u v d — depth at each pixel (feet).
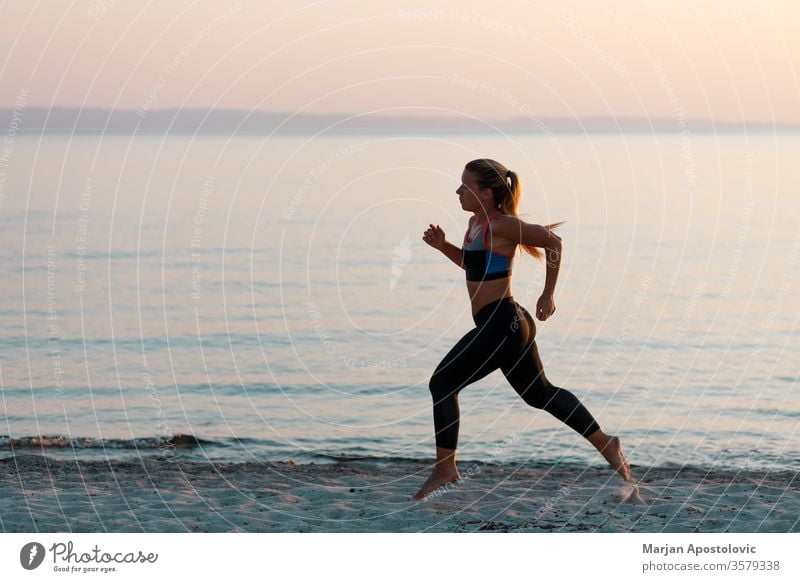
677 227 124.26
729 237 114.21
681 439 30.37
